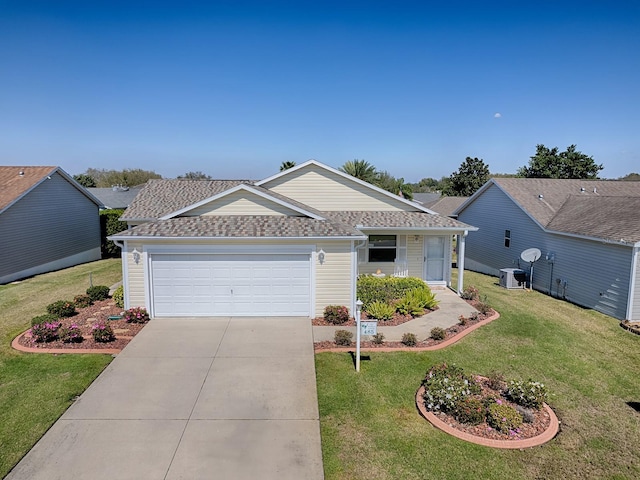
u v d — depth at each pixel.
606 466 6.34
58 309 13.02
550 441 6.92
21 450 6.55
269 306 13.26
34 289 18.03
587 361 10.27
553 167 45.12
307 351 10.52
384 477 6.05
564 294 17.11
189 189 23.73
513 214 21.52
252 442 6.84
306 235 12.77
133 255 12.86
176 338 11.34
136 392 8.43
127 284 13.04
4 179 21.86
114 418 7.49
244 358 10.09
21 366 9.55
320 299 13.29
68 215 24.89
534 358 10.36
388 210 18.55
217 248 12.86
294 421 7.45
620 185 23.95
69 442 6.78
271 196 14.12
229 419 7.50
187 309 13.13
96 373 9.24
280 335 11.64
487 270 24.41
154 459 6.39
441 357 10.26
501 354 10.55
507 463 6.34
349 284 13.29
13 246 20.12
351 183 18.44
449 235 18.11
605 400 8.36
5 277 19.58
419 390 8.47
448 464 6.31
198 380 8.96
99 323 11.36
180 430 7.15
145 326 12.30
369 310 13.38
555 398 8.40
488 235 24.23
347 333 11.02
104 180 73.62
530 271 19.19
